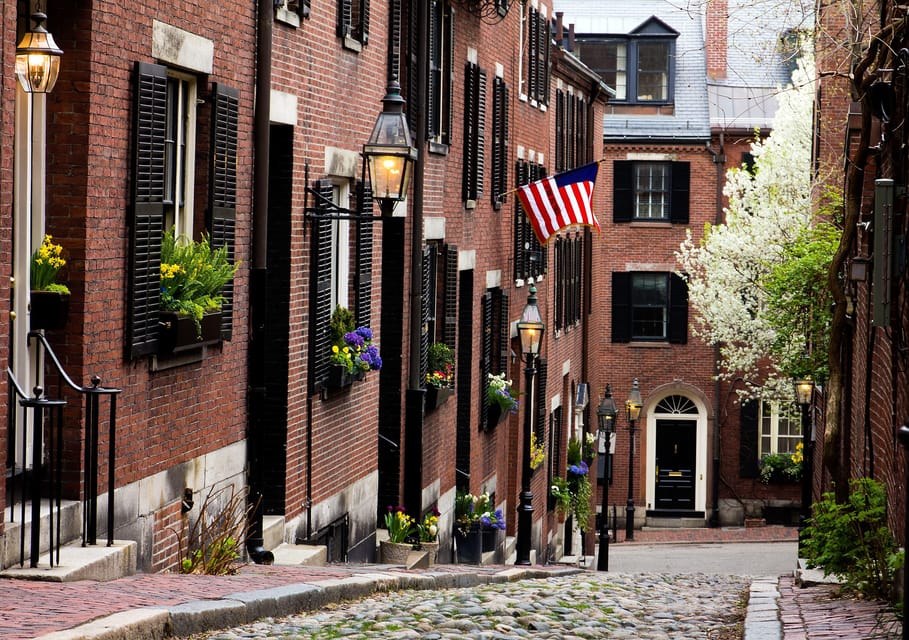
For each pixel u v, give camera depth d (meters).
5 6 9.42
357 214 15.27
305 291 15.53
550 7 34.66
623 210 47.62
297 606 10.87
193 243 12.18
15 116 10.10
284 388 14.94
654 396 47.06
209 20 12.59
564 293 37.84
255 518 14.09
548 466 34.91
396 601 12.23
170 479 12.16
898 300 14.52
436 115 22.14
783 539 43.03
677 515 46.78
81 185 10.39
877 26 18.25
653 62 48.16
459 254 24.25
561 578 18.03
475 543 24.64
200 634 9.00
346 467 17.48
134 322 11.18
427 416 21.66
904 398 14.01
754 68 48.72
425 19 20.33
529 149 32.25
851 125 19.31
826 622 11.11
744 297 42.25
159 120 11.59
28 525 10.02
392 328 20.42
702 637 10.68
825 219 27.70
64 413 10.45
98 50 10.48
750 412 46.25
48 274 10.24
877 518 13.48
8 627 7.57
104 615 8.23
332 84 16.30
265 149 13.84
